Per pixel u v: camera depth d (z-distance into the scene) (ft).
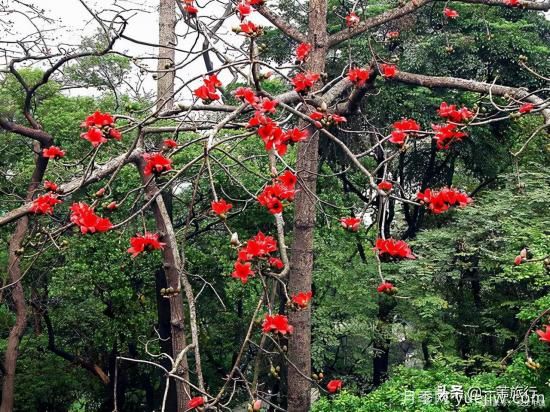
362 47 31.27
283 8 34.27
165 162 9.61
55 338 38.52
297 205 21.33
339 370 40.37
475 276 29.86
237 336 36.42
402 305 31.42
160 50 25.11
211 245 30.19
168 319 29.53
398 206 44.34
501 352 31.07
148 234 8.93
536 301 20.79
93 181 14.71
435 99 31.19
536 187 27.99
